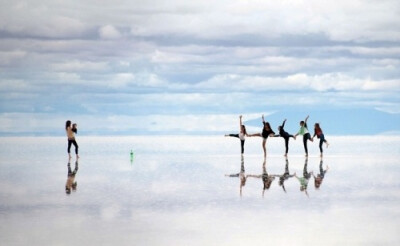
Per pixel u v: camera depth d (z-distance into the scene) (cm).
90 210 1688
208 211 1673
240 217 1577
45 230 1412
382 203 1812
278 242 1295
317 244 1275
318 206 1756
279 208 1722
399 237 1338
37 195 1991
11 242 1290
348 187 2205
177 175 2655
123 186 2241
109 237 1340
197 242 1296
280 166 3134
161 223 1498
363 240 1309
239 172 2794
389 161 3488
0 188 2173
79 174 2691
